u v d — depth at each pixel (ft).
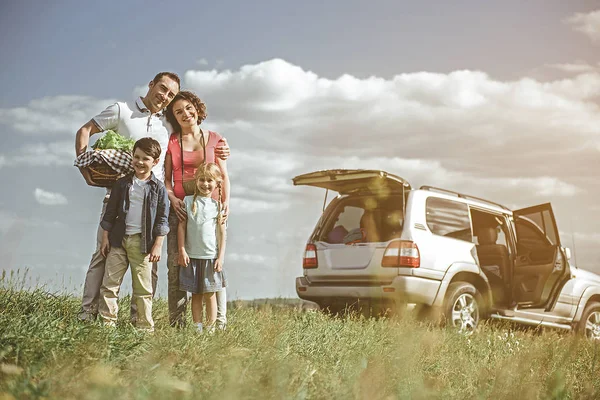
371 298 26.05
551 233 29.37
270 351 13.64
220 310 18.75
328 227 28.32
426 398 12.34
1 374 10.21
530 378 14.56
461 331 22.70
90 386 9.68
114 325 15.51
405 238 25.75
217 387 10.47
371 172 25.99
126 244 16.61
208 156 18.90
